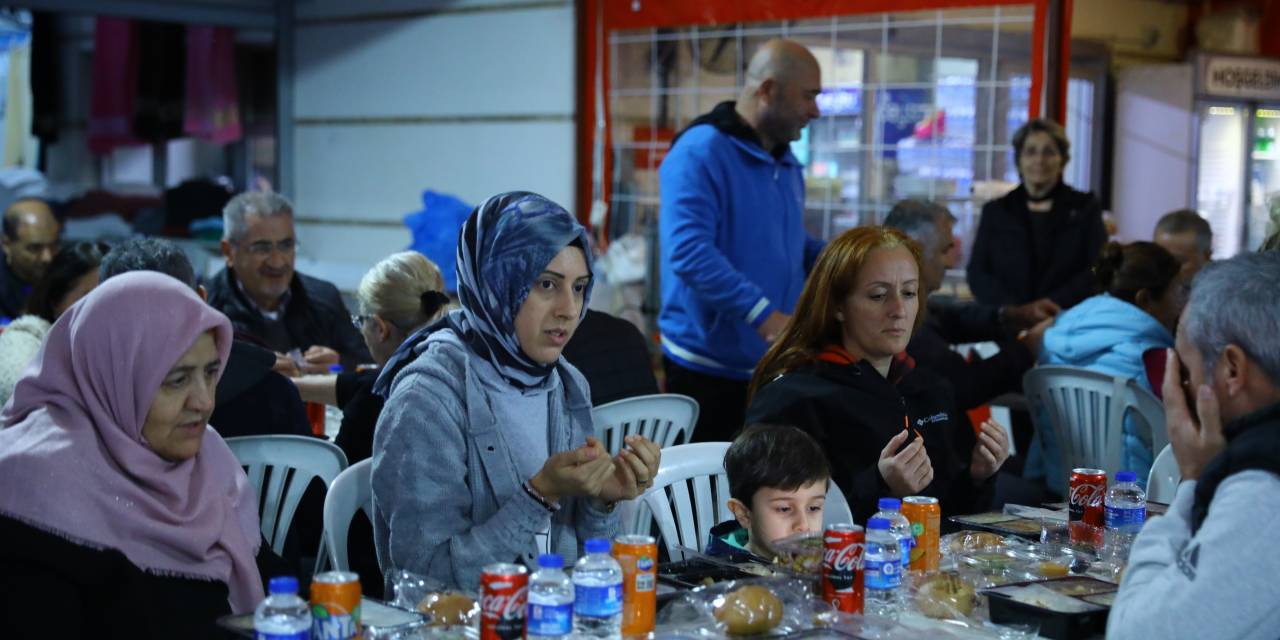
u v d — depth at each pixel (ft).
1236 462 5.56
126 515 6.70
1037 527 8.30
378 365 10.94
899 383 9.72
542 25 21.63
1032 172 16.31
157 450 6.91
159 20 22.88
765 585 6.39
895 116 18.45
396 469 7.07
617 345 12.12
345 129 24.11
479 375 7.31
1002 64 17.39
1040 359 13.44
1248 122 26.27
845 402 9.18
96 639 6.66
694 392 13.83
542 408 7.56
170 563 6.87
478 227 7.28
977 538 7.84
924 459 8.49
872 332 9.27
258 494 9.46
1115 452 12.48
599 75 21.21
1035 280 16.46
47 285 11.51
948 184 18.03
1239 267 5.82
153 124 24.44
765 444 7.56
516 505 6.93
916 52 18.13
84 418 6.79
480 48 22.36
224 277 14.01
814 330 9.52
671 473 9.11
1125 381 12.32
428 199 20.43
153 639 6.68
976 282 16.69
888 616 6.48
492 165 22.45
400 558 7.07
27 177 23.71
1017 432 17.30
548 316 7.22
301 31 24.36
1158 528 5.92
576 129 21.44
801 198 14.32
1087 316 13.04
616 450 11.70
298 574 9.24
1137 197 26.35
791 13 19.16
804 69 13.26
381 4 23.38
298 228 24.82
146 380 6.73
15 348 10.97
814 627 6.14
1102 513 8.11
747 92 13.57
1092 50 25.80
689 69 20.20
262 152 24.86
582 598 5.83
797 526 7.52
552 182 21.80
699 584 6.61
